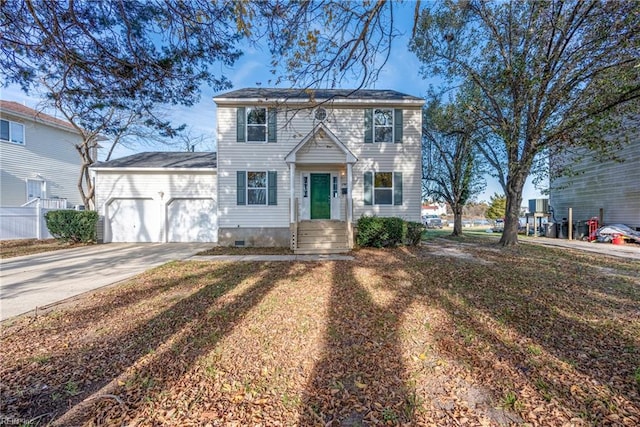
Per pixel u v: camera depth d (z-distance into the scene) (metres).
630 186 13.08
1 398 2.45
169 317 4.20
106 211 13.27
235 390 2.55
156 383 2.64
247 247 11.65
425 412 2.27
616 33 7.70
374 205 12.18
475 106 11.26
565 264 7.82
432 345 3.32
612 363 2.90
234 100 11.75
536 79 9.11
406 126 12.33
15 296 5.26
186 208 13.68
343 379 2.71
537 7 9.16
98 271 7.31
